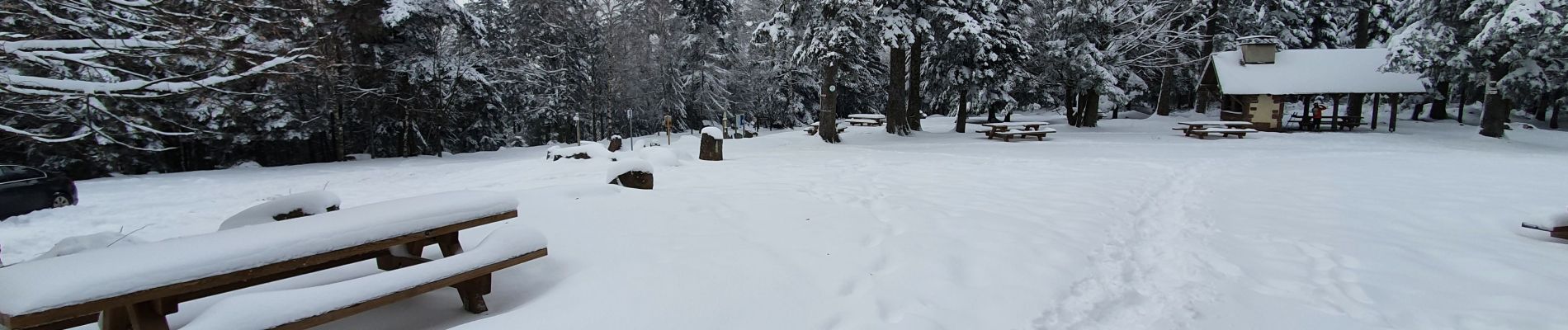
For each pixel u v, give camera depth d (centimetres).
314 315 274
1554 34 1939
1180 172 1167
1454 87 2538
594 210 617
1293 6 3241
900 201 792
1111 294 422
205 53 459
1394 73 2708
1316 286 434
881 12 2433
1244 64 2906
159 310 268
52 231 809
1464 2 2228
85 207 1002
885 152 1788
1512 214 702
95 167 2066
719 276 418
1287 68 2842
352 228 309
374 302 293
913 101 2788
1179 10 3241
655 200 704
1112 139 2369
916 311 372
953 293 408
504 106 3531
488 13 3775
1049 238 572
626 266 427
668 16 4247
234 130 2305
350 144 3045
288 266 286
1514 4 1977
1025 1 2780
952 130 2994
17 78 351
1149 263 503
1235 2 3303
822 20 2261
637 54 4166
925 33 2519
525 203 634
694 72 4303
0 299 224
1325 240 575
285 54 522
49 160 1944
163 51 436
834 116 2288
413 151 2867
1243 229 629
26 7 393
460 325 310
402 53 2564
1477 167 1241
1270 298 411
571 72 3922
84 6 405
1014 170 1225
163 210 966
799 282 418
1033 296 407
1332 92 2712
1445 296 411
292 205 465
